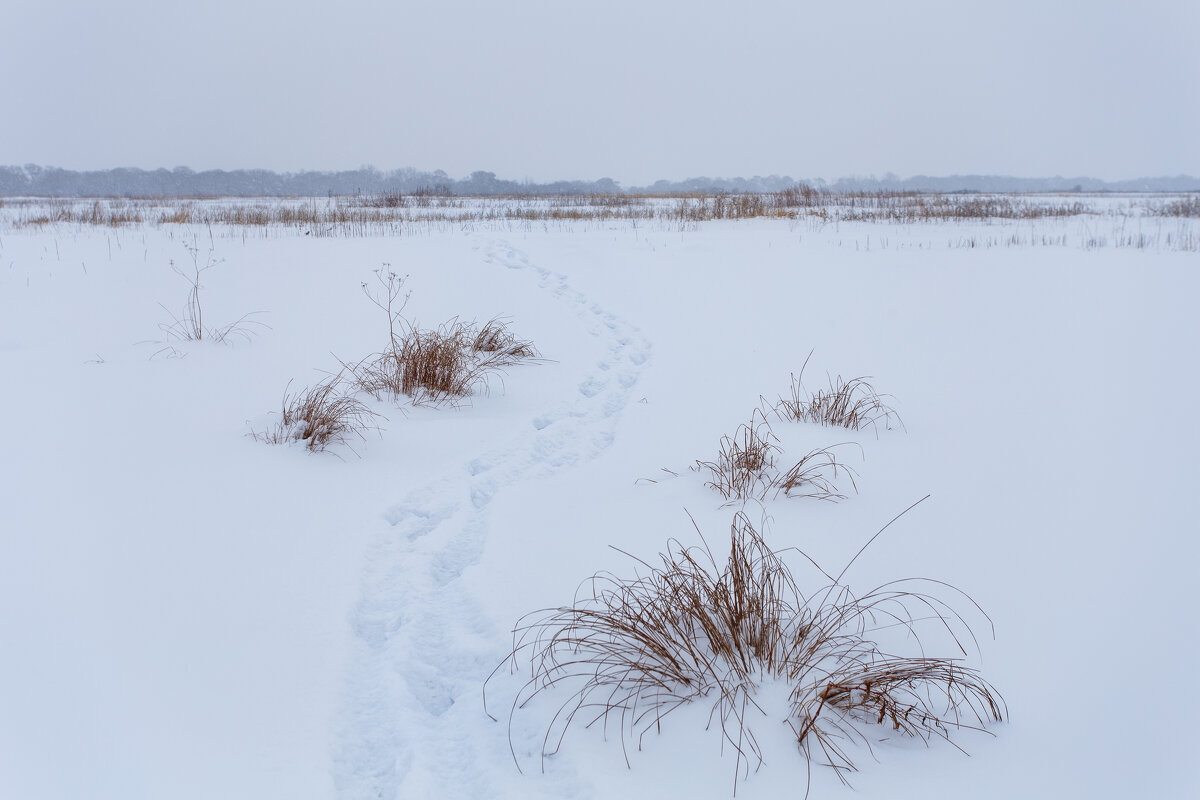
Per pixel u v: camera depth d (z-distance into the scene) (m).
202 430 4.99
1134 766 2.21
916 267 13.32
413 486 4.46
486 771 2.32
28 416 5.01
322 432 4.91
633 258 14.05
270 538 3.71
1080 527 3.82
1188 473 4.51
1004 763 2.23
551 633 2.97
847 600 3.13
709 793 2.13
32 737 2.33
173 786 2.22
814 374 7.08
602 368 7.55
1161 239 18.34
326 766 2.38
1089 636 2.87
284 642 2.96
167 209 28.09
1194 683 2.57
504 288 10.41
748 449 4.63
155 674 2.69
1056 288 11.15
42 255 12.34
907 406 6.07
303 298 9.36
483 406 6.10
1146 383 6.51
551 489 4.55
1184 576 3.30
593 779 2.21
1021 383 6.63
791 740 2.32
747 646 2.70
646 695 2.56
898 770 2.21
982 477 4.53
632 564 3.51
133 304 8.77
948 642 2.84
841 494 4.29
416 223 21.30
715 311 9.94
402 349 6.59
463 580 3.45
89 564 3.32
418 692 2.79
